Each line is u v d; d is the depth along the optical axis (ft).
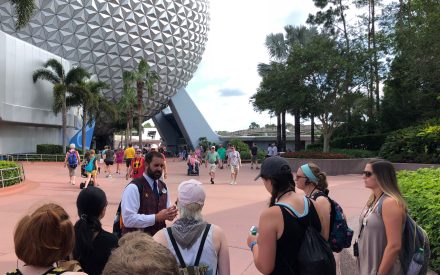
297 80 92.48
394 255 9.80
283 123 143.54
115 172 75.15
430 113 87.92
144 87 132.46
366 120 112.98
